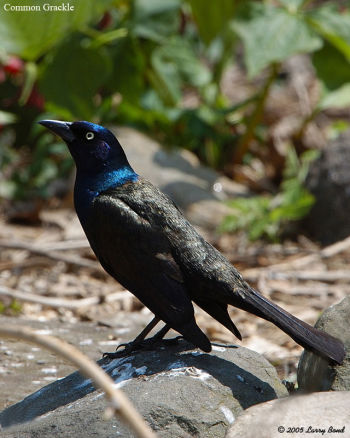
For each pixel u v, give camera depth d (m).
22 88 13.20
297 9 12.60
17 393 7.64
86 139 7.27
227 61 14.05
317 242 12.39
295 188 12.46
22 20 9.50
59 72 12.34
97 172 7.29
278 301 10.44
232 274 6.60
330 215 12.38
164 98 13.79
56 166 13.98
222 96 14.80
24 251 11.82
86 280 11.16
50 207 13.20
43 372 8.19
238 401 6.05
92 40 12.65
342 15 12.62
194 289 6.63
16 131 14.45
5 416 6.56
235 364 6.48
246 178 13.88
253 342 9.27
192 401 5.89
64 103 12.39
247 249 11.92
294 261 11.61
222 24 13.27
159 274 6.59
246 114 15.73
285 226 12.62
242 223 12.02
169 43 13.85
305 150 14.27
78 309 10.23
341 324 6.53
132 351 6.97
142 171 12.95
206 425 5.75
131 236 6.72
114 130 13.80
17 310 10.20
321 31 12.45
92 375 3.67
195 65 14.00
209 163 14.14
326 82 13.15
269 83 13.36
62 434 5.79
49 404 6.44
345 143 12.73
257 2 12.98
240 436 5.30
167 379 6.14
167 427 5.69
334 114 15.84
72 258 11.29
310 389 5.89
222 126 14.17
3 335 3.95
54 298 10.66
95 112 12.48
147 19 13.09
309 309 10.16
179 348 6.89
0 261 11.55
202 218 12.38
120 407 3.62
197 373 6.25
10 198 13.29
